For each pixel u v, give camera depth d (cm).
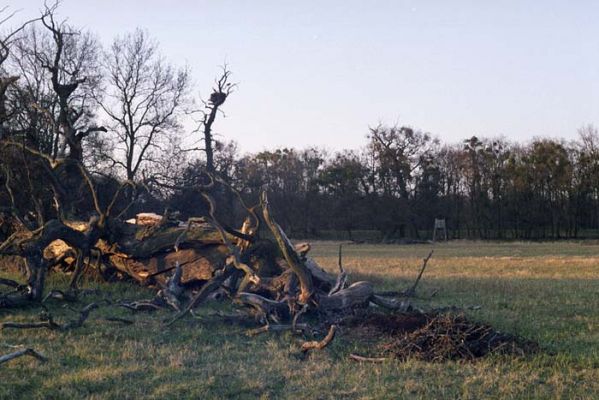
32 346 1161
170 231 1838
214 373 989
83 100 3338
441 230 8881
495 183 8756
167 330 1304
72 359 1073
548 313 1565
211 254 1788
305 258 1652
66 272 2048
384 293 1866
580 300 1800
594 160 8294
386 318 1334
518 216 8694
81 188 2241
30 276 1625
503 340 1143
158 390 898
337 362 1067
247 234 1730
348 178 8844
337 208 8738
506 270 3173
